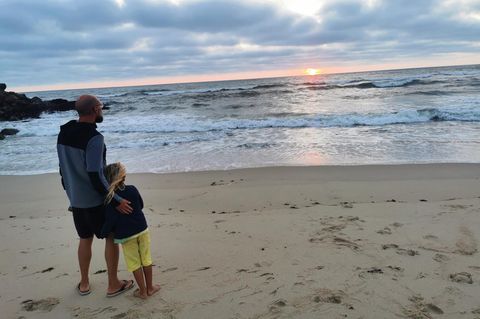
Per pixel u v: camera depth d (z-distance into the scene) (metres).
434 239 4.51
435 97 25.67
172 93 50.72
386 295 3.28
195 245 4.74
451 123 15.80
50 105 38.62
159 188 8.65
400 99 26.05
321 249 4.34
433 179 8.45
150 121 21.38
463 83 35.91
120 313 3.22
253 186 8.44
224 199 7.59
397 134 14.18
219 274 3.85
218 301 3.32
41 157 13.64
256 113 23.17
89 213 3.30
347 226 5.11
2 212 7.55
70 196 3.29
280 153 12.03
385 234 4.73
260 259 4.16
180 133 17.08
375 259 4.01
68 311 3.30
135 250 3.37
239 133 16.20
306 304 3.19
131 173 10.27
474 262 3.87
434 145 12.10
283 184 8.48
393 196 7.34
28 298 3.55
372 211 5.79
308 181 8.67
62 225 6.02
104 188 3.12
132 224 3.30
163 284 3.70
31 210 7.57
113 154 13.12
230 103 31.80
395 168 9.52
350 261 3.98
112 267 3.46
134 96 48.97
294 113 21.86
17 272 4.18
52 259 4.52
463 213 5.43
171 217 6.25
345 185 8.22
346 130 15.59
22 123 25.98
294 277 3.68
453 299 3.19
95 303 3.41
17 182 9.98
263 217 5.82
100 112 3.25
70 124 3.24
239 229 5.29
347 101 27.45
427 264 3.85
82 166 3.16
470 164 9.59
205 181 9.10
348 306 3.13
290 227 5.22
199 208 7.09
